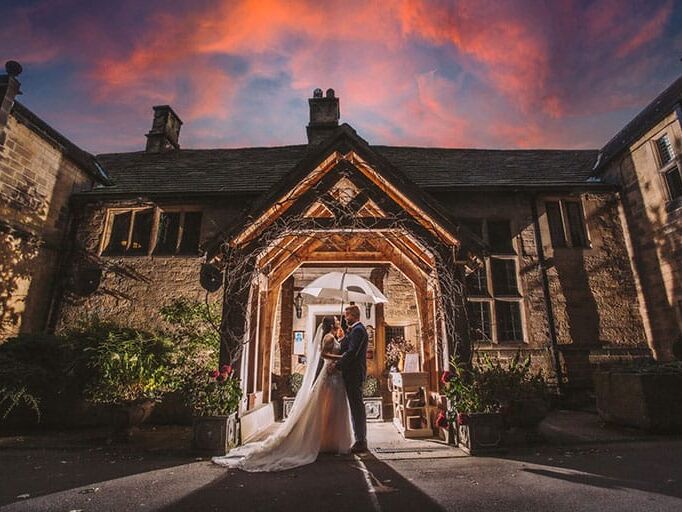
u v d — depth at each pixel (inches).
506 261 343.9
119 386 211.2
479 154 450.6
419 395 228.4
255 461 159.5
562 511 106.2
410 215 210.1
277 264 275.3
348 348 192.4
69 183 349.1
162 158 447.8
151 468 154.4
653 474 137.7
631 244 339.6
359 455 175.3
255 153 455.5
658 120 308.5
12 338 249.8
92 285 327.9
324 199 211.6
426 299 257.1
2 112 282.2
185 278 327.9
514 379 188.5
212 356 261.4
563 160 425.1
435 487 128.6
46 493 123.7
